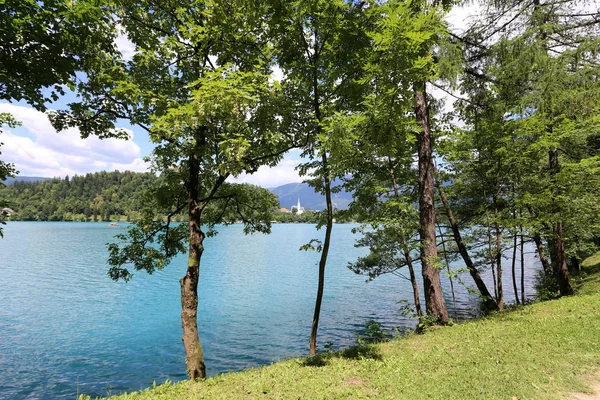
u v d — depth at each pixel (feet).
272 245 246.88
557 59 33.37
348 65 26.27
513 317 31.76
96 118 26.71
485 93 39.93
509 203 42.29
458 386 17.24
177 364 43.55
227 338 51.98
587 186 37.50
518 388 16.60
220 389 18.90
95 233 322.75
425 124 35.40
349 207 35.76
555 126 37.52
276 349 47.24
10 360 44.37
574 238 52.75
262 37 27.14
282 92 25.86
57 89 22.59
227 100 18.24
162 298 80.84
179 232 33.27
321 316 63.82
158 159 29.27
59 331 56.34
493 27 39.04
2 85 19.39
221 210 35.22
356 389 17.69
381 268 44.29
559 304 34.32
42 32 18.56
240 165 20.27
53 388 36.94
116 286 94.94
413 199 41.52
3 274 110.22
